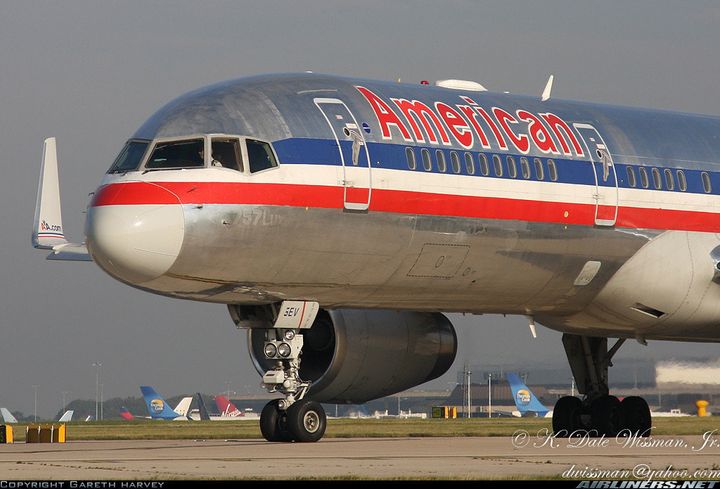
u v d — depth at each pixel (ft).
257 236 246.27
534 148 282.15
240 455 225.35
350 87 268.41
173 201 241.14
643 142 301.63
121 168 252.01
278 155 249.55
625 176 293.43
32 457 224.53
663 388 399.85
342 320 291.58
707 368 397.60
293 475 180.04
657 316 302.04
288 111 255.70
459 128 273.33
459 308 289.33
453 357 309.42
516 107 290.76
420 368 304.09
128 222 239.91
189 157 248.11
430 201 262.67
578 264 286.87
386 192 257.34
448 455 225.56
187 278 247.50
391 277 265.13
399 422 571.69
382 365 297.94
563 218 281.95
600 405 328.70
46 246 413.39
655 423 464.65
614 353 328.49
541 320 310.86
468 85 300.81
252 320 272.31
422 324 303.68
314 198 249.75
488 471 188.75
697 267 298.56
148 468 193.26
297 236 249.55
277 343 266.36
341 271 258.37
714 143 314.76
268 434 266.57
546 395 526.98
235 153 248.73
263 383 265.34
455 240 267.59
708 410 398.01
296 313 264.31
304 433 262.47
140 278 245.04
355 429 430.20
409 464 202.39
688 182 302.86
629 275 293.84
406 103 270.67
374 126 260.83
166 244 240.32
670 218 297.74
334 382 293.64
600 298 296.30
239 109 253.65
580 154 289.12
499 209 272.51
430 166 264.52
